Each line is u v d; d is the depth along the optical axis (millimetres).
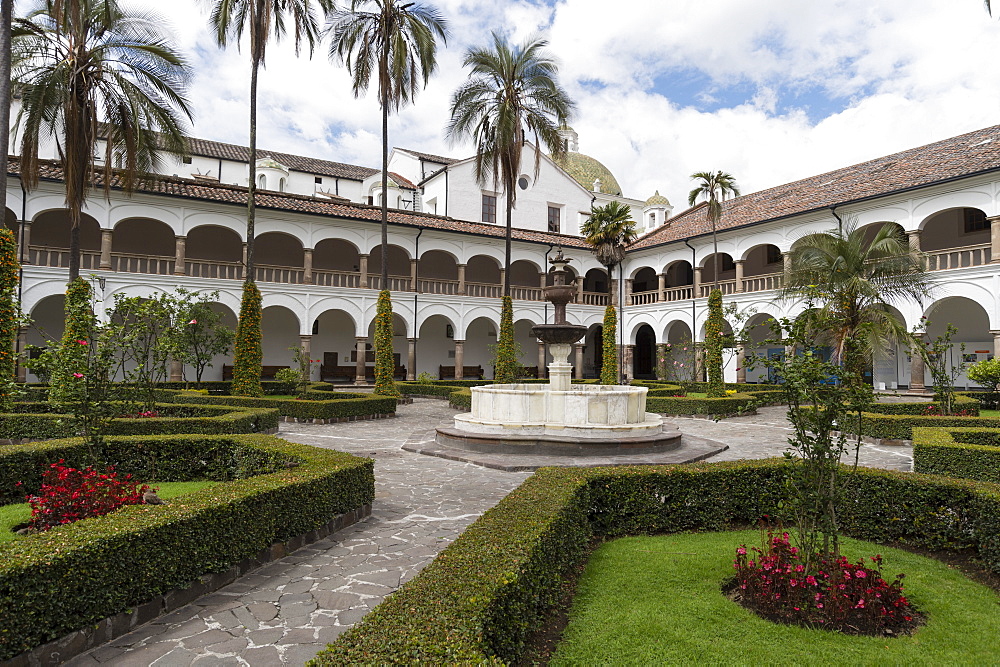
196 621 4020
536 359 38031
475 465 9695
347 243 32656
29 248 21469
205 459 8305
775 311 25484
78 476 5598
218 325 21984
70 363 6965
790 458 4422
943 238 24734
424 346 34000
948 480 5578
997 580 4840
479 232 31109
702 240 29672
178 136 17422
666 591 4434
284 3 18156
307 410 15680
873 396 4258
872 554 5316
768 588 4117
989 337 22875
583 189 41688
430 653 2545
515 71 22812
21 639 3262
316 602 4336
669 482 6141
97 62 15492
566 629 3826
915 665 3381
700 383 23844
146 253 27250
